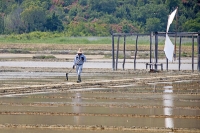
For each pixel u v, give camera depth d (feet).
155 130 186.50
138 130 186.50
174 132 183.73
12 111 225.76
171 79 379.35
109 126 192.95
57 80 363.97
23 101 257.55
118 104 249.55
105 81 348.18
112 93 294.05
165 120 206.90
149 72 440.86
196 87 329.72
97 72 439.22
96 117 213.05
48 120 205.67
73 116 215.31
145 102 257.55
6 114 219.00
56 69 470.80
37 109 232.32
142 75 410.72
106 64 545.44
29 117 212.43
